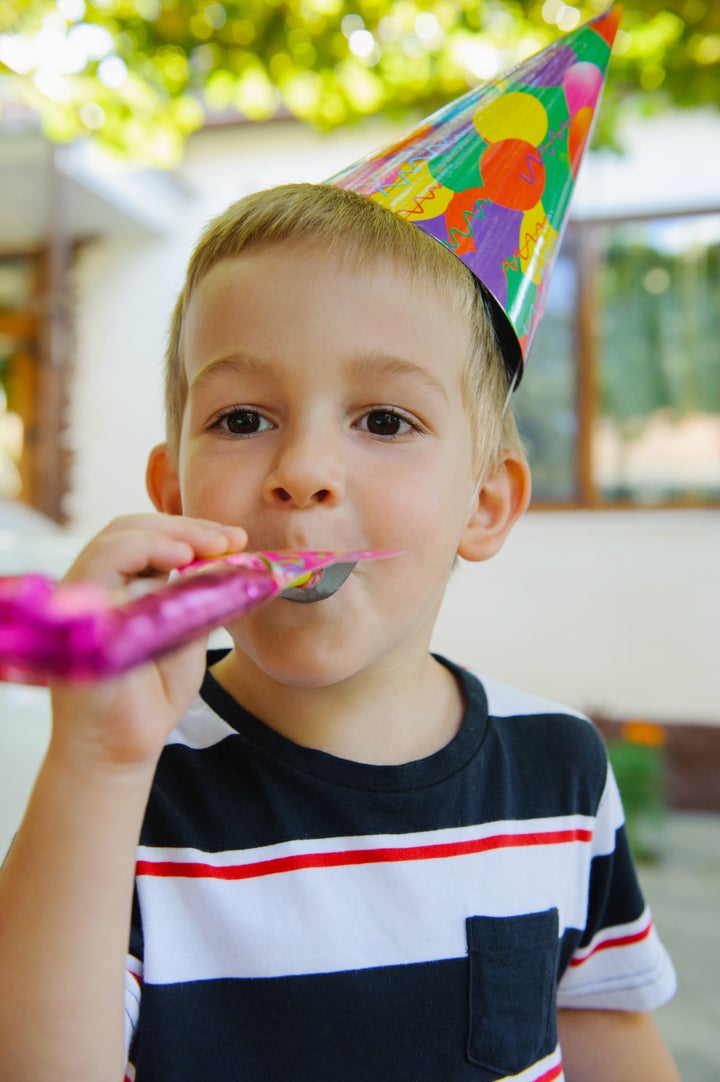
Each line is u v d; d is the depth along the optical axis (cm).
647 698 550
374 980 96
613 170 559
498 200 113
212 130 592
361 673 103
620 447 572
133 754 76
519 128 119
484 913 103
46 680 45
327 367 93
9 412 617
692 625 548
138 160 349
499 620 573
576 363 572
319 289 95
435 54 311
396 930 98
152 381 603
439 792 105
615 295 568
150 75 316
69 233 605
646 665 552
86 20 299
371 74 316
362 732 105
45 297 601
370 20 304
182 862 95
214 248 103
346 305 95
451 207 107
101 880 76
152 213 573
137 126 333
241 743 102
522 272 113
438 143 113
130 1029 88
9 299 619
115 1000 78
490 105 118
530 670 567
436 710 114
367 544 93
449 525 100
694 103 311
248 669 105
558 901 111
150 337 604
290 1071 91
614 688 555
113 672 40
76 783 75
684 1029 268
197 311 101
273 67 312
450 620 579
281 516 90
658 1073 125
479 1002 99
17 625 39
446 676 120
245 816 98
